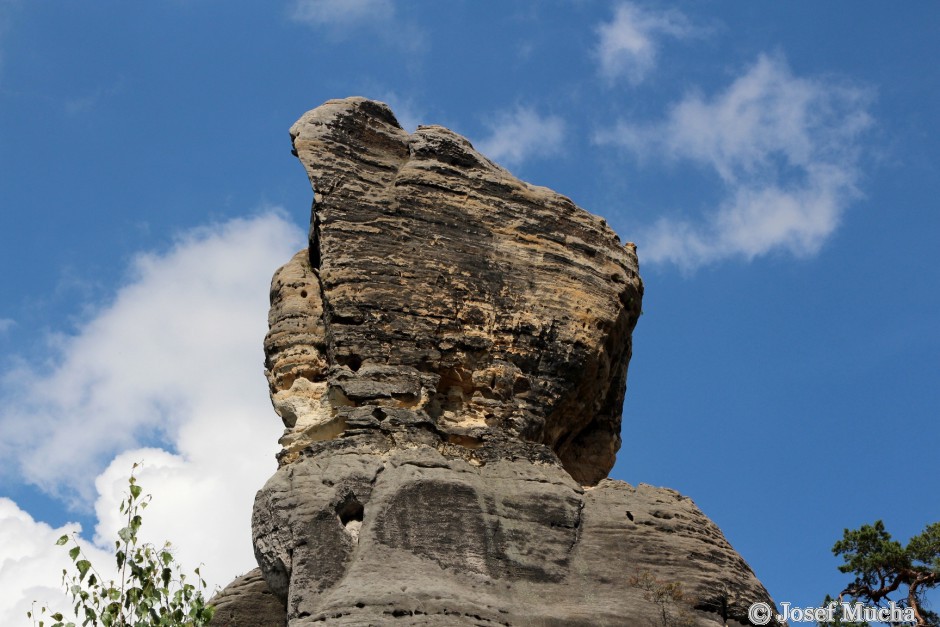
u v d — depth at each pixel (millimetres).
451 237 44125
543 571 38312
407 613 35562
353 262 42656
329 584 36781
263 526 38375
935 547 43875
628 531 39969
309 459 39625
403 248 43406
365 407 40438
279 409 42406
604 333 44875
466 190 45125
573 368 43875
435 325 42500
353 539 37750
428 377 41750
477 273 43781
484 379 42500
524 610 37031
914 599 43375
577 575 38656
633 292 46406
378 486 38562
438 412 41844
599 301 45094
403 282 42844
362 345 41625
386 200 44125
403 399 41031
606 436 47500
